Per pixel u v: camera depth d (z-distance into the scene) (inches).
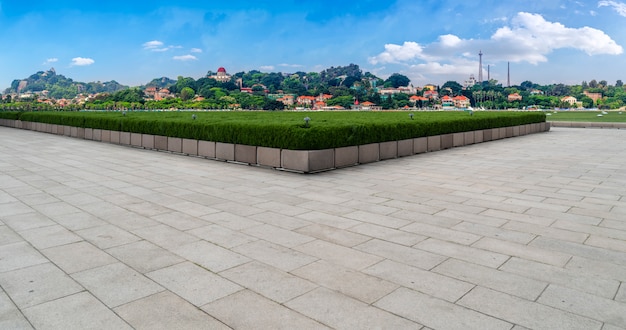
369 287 157.2
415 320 133.2
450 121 662.5
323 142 434.3
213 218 253.8
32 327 129.9
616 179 383.6
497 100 7623.0
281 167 443.5
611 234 220.8
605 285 159.2
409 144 569.3
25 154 593.6
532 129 962.1
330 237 216.5
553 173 418.3
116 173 426.9
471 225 237.6
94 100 6830.7
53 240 212.1
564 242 208.4
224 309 140.7
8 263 181.0
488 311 139.2
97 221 247.8
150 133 660.7
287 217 255.8
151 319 134.4
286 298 148.4
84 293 152.9
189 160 530.0
